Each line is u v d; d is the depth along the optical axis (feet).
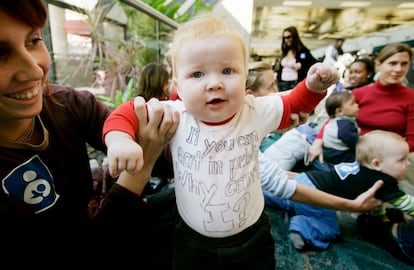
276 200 4.00
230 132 1.76
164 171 2.98
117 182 2.11
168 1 7.98
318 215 3.32
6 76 1.30
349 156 4.75
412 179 4.36
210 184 1.75
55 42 4.59
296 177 3.77
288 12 15.53
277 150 5.04
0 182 1.65
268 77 3.82
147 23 6.81
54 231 1.92
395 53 4.68
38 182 1.83
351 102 4.99
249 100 1.91
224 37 1.58
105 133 1.66
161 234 2.56
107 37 5.91
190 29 1.67
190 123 1.83
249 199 1.85
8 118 1.53
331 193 3.39
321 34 16.76
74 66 5.14
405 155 3.22
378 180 3.20
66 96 2.23
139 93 5.63
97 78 5.87
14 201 1.66
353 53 13.89
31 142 1.84
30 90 1.48
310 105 1.96
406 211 3.09
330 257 3.03
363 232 3.47
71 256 1.94
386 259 2.99
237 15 11.96
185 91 1.65
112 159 1.43
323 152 4.92
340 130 4.76
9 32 1.20
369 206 3.13
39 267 1.82
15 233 1.67
